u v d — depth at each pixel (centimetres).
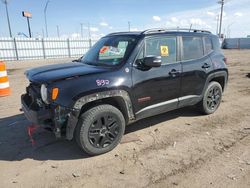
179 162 364
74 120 358
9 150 412
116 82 386
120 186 310
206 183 312
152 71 431
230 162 361
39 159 382
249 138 444
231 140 436
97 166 358
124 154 392
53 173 343
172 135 462
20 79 1242
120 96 394
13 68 1969
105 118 385
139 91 417
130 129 491
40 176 336
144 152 397
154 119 546
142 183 315
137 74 412
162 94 455
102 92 373
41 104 378
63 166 361
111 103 410
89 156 388
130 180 322
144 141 437
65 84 355
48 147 421
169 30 478
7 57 3231
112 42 460
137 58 416
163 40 458
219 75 565
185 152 395
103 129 385
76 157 386
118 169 349
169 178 324
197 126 505
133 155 388
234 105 652
